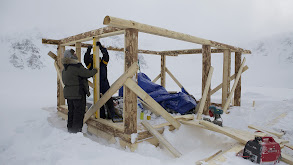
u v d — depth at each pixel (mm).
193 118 3893
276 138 3137
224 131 3033
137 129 3213
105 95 3324
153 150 2920
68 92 3334
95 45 3600
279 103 6453
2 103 6957
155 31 3033
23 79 20422
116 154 2326
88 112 3838
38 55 44469
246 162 2211
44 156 2279
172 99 4637
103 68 3893
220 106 6207
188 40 3896
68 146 2584
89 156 2273
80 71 3283
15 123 4090
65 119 4680
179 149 3150
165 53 7555
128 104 2898
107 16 2447
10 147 2756
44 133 3439
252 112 5543
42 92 11039
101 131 3598
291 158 2389
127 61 2836
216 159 2287
